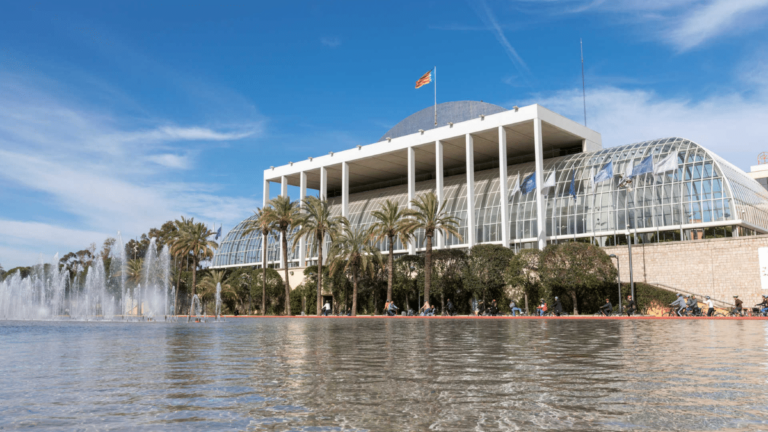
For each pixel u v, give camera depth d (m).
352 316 60.94
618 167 66.00
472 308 62.59
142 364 10.88
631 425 5.29
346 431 5.10
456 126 73.62
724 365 10.18
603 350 13.66
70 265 130.88
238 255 100.38
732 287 50.56
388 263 61.34
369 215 91.75
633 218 62.16
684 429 5.12
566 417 5.65
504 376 8.79
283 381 8.34
